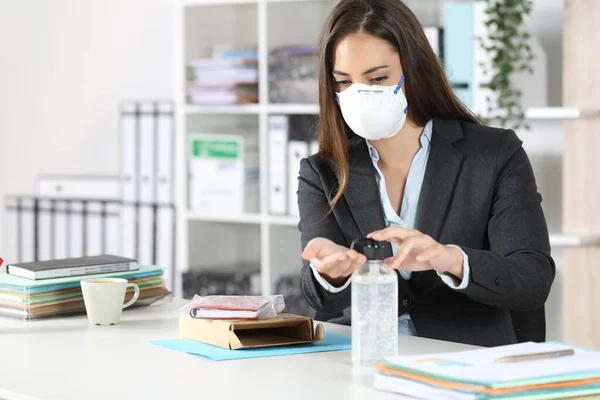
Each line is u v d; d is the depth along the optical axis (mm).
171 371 1562
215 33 4191
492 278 1812
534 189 2082
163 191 4172
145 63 4637
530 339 2152
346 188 2137
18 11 5082
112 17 4734
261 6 3857
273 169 3883
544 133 3557
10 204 4797
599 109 3275
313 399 1372
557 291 3486
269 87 3887
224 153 4031
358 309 1590
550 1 3514
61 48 4938
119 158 4352
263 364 1607
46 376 1538
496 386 1272
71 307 2100
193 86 4062
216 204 4059
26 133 5098
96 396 1409
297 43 4035
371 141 2152
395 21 1990
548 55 3529
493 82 3299
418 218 2096
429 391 1338
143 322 2029
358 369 1564
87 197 4617
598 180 3312
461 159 2096
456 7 3375
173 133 4133
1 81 5164
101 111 4816
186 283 4000
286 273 3992
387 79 1999
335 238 2131
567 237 3283
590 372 1350
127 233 4273
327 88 2105
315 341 1789
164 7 4551
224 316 1763
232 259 4305
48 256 4695
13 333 1909
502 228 2029
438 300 2074
